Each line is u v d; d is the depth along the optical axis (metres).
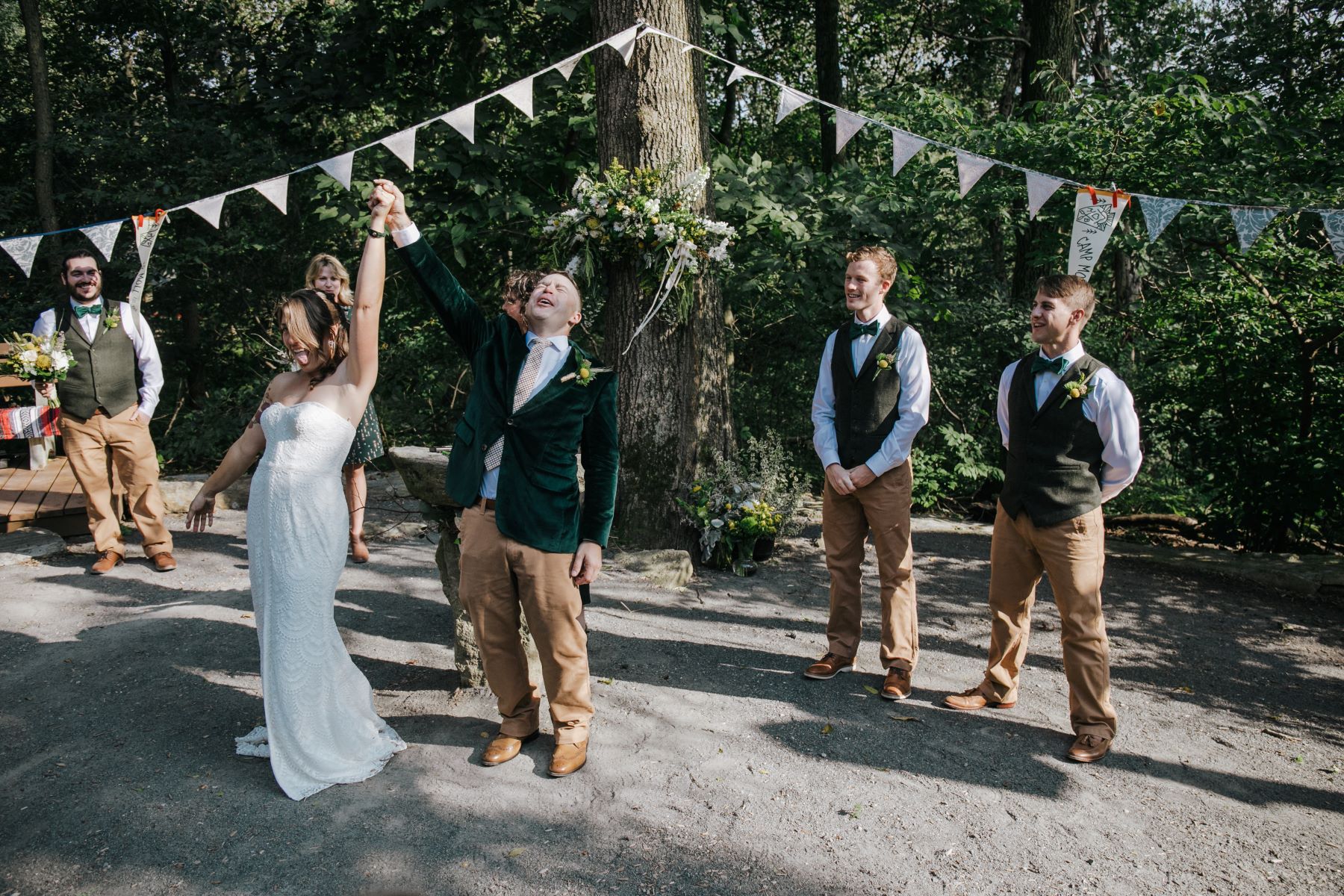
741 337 10.11
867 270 3.96
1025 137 7.99
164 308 12.89
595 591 5.30
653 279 5.87
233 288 12.59
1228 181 7.22
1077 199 3.95
